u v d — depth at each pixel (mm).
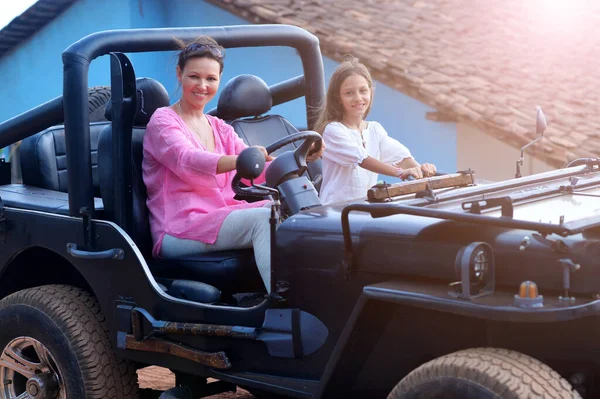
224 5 13656
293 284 3627
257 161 3691
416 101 12602
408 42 13297
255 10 13344
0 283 4738
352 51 12406
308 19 13352
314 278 3568
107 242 4219
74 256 4293
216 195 4480
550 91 12609
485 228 3193
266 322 3680
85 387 4289
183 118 4617
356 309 3236
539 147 10977
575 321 3148
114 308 4207
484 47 13781
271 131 5438
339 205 3850
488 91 12125
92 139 5340
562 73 13383
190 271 4273
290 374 3670
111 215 4379
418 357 3463
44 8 15594
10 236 4621
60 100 4598
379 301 3260
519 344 3295
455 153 12500
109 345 4359
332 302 3533
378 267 3395
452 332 3387
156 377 5863
